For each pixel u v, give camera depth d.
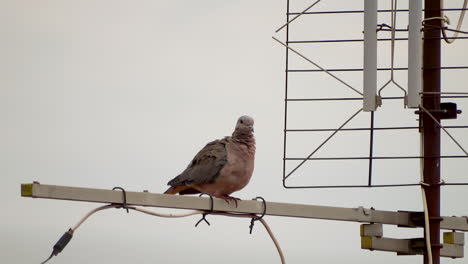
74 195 11.71
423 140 14.41
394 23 14.20
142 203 12.38
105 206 12.09
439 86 14.49
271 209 13.62
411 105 13.84
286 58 14.42
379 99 13.88
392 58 14.11
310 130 14.15
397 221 14.34
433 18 14.51
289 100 14.29
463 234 14.66
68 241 11.66
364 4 13.90
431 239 14.29
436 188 14.36
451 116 14.42
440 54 14.55
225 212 13.30
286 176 14.12
